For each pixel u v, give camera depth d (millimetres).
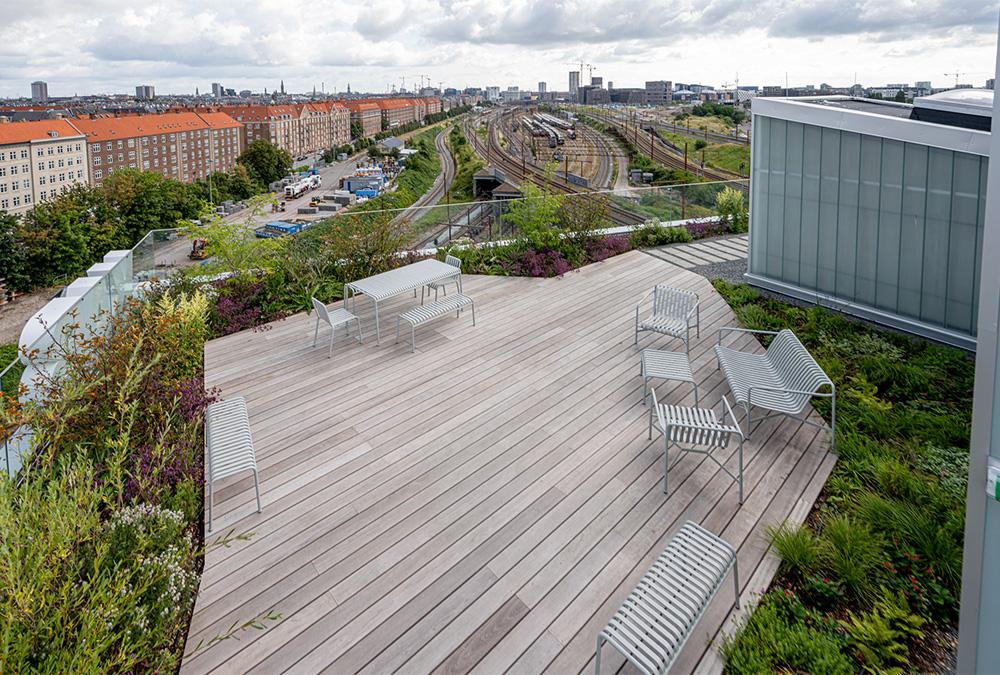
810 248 10148
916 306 8852
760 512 5000
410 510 5086
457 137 159125
